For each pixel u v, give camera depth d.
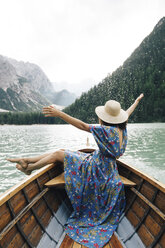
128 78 131.25
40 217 2.30
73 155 2.53
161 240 1.81
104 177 2.30
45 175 2.82
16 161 2.84
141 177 2.53
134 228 2.26
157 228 1.92
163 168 8.84
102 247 2.04
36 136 30.08
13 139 25.09
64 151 2.70
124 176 3.09
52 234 2.24
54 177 3.09
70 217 2.50
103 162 2.32
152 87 103.19
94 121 104.62
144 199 2.25
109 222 2.34
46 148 15.99
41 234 2.15
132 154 12.22
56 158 2.68
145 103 94.62
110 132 2.25
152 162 10.03
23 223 1.97
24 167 2.83
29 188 2.34
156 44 166.62
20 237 1.85
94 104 117.00
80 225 2.33
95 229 2.25
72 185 2.41
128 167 2.90
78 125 2.29
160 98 94.38
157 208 2.00
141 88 107.00
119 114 2.38
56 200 2.81
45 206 2.50
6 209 1.82
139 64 153.12
